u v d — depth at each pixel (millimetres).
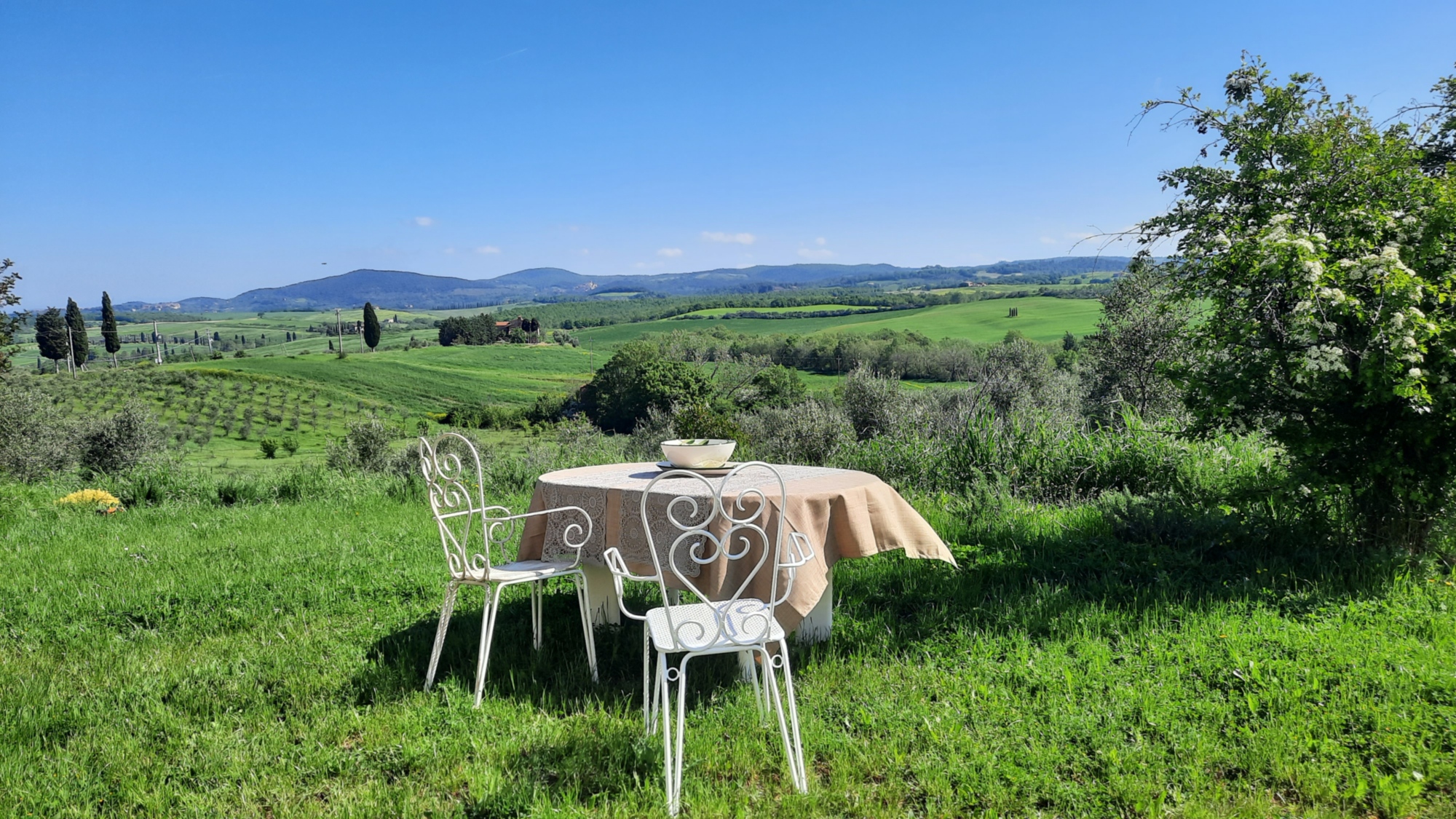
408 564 5840
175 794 2770
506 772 2814
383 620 4605
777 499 3518
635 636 4164
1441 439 4465
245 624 4633
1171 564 4844
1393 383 4160
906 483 7793
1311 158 4961
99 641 4387
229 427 66500
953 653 3789
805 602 3508
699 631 2863
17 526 7781
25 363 129250
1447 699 3010
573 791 2656
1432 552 4762
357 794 2711
